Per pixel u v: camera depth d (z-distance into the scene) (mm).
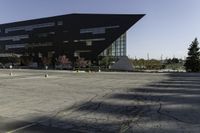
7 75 35969
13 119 8961
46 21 90812
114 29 74938
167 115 9211
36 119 8961
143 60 75562
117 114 9539
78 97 13922
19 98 13602
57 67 76000
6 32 104188
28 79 27969
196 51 56781
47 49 90438
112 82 23844
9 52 102500
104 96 14250
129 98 13414
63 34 85812
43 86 19969
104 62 70812
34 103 12078
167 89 17578
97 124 8188
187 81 24672
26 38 97375
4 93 15664
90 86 19953
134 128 7637
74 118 9023
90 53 79188
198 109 10250
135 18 72625
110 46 75938
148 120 8531
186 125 7832
